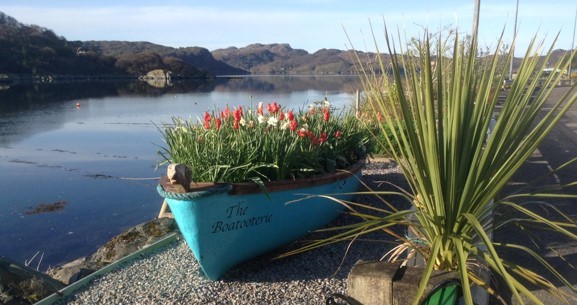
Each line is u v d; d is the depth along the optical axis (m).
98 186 13.98
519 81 3.58
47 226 10.70
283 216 5.34
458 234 3.60
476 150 3.47
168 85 90.06
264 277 5.02
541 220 3.31
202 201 4.55
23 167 16.75
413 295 3.42
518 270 3.51
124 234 7.36
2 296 5.45
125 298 4.71
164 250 5.89
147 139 23.06
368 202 7.48
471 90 3.62
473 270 3.73
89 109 40.31
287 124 5.79
